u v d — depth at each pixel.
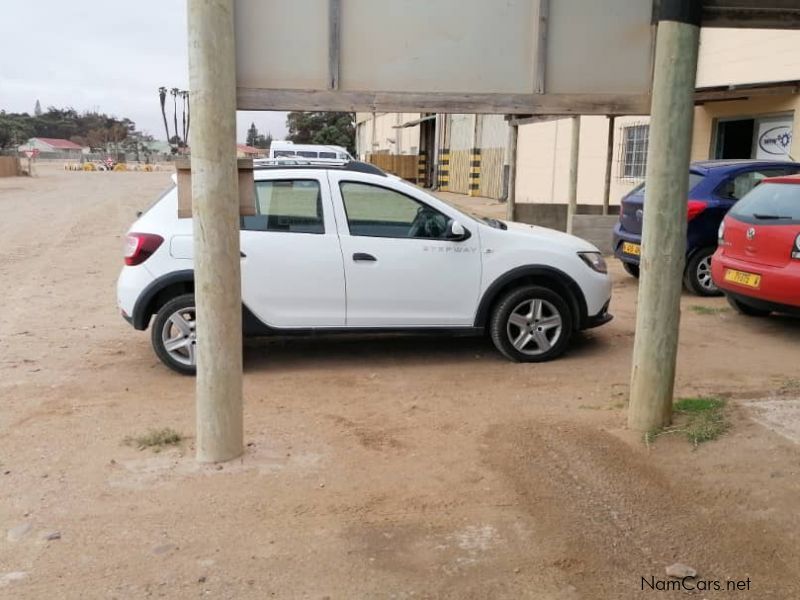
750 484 4.11
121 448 4.78
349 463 4.54
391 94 4.87
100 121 134.75
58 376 6.43
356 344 7.43
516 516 3.90
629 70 5.05
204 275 4.34
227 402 4.50
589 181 19.72
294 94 4.74
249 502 4.06
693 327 7.97
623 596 3.24
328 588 3.31
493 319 6.65
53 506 4.03
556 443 4.73
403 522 3.85
